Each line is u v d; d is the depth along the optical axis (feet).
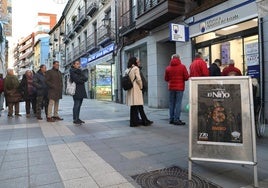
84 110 39.42
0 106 37.99
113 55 57.52
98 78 67.00
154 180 11.37
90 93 77.66
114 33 57.82
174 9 33.32
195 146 11.44
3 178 11.77
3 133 22.02
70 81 25.85
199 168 12.76
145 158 14.39
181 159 14.17
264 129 20.88
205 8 30.04
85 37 87.10
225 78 11.40
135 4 47.16
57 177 11.79
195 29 31.96
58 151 15.99
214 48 30.01
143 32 44.55
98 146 17.08
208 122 11.38
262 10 16.26
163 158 14.37
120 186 10.77
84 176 11.87
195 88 11.78
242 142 10.86
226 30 28.25
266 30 23.16
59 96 28.68
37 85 30.37
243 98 11.07
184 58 33.91
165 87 41.42
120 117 30.68
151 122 24.63
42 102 32.71
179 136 19.49
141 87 23.70
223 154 11.02
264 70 23.36
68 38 109.40
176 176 11.80
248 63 25.40
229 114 11.14
